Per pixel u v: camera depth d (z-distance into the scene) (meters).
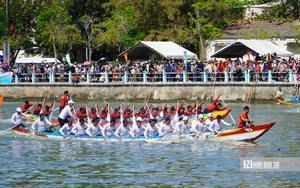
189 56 79.62
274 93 73.69
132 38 98.00
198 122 43.84
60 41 101.31
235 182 31.02
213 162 35.81
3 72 81.50
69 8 110.38
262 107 69.69
